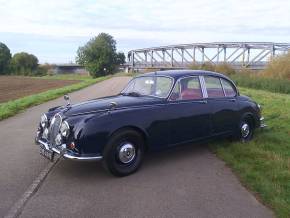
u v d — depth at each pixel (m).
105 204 4.79
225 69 49.22
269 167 6.07
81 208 4.67
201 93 7.02
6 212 4.57
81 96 21.88
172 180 5.69
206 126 7.02
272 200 4.76
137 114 5.92
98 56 108.31
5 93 26.83
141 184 5.52
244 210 4.57
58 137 5.71
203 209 4.61
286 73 38.47
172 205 4.74
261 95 21.75
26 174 6.04
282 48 73.62
